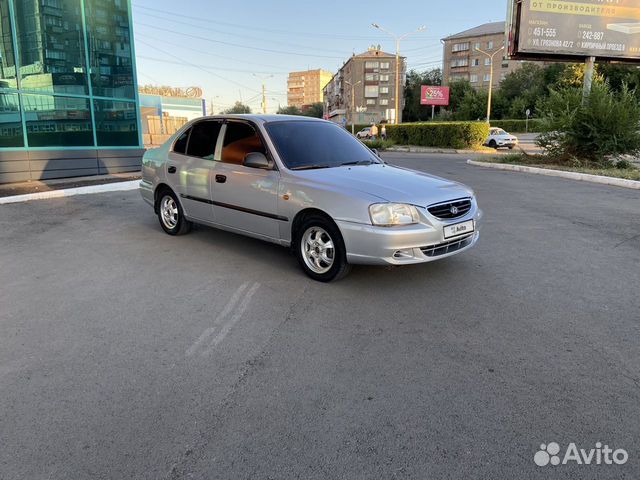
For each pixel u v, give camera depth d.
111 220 7.84
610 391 2.91
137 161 13.91
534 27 16.22
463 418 2.66
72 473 2.29
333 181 4.66
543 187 11.59
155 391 2.96
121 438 2.53
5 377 3.12
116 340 3.64
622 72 39.50
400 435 2.53
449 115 71.06
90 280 4.98
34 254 5.92
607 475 2.25
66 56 12.06
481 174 14.77
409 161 20.58
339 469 2.29
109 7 12.81
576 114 15.30
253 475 2.26
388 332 3.73
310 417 2.69
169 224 6.78
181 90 63.56
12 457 2.39
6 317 4.06
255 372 3.17
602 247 6.09
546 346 3.48
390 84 94.94
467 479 2.22
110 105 13.14
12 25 11.01
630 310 4.12
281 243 5.14
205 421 2.66
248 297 4.47
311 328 3.81
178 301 4.39
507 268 5.24
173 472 2.29
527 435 2.53
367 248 4.31
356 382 3.04
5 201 9.24
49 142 11.94
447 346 3.50
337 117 107.69
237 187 5.41
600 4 16.44
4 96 11.01
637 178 12.02
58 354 3.42
